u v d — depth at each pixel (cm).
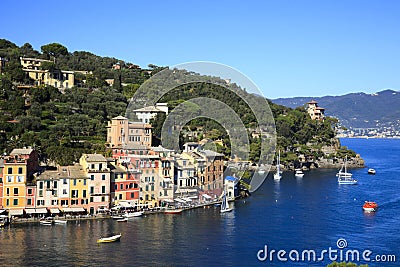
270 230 15425
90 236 14125
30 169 16788
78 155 19700
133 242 13650
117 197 17438
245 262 12250
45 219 15600
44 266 11588
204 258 12462
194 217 16962
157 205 18088
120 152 19000
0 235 13900
